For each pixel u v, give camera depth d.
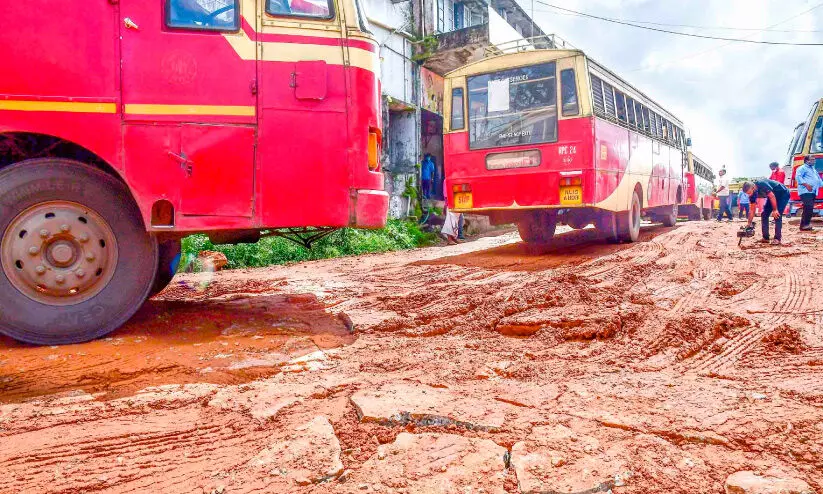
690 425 2.51
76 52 4.27
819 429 2.45
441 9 22.94
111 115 4.34
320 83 4.74
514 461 2.22
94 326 4.35
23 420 2.85
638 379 3.29
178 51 4.48
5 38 4.13
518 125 11.06
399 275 8.72
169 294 6.84
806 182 14.06
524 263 9.82
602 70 11.55
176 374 3.65
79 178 4.32
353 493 2.06
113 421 2.84
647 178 14.98
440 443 2.42
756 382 3.24
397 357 3.92
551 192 10.76
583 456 2.25
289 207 4.69
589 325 4.59
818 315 4.98
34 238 4.21
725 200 24.45
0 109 4.11
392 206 19.42
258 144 4.62
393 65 19.77
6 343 4.29
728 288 6.43
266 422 2.78
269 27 4.67
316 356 3.99
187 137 4.48
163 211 4.51
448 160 11.76
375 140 5.04
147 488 2.18
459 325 4.96
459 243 17.39
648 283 6.97
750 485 1.99
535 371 3.52
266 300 6.26
